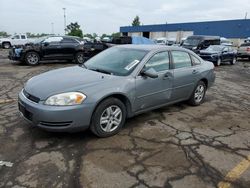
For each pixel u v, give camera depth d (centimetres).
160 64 487
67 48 1398
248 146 403
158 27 5538
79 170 316
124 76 428
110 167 326
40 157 342
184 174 318
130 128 449
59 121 358
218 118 529
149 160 346
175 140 411
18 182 290
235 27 4322
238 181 309
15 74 991
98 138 404
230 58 1761
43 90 376
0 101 582
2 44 2947
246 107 626
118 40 1426
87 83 390
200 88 605
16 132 413
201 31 4819
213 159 357
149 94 460
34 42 1366
